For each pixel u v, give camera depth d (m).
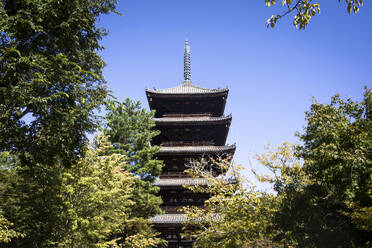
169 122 36.12
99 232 23.02
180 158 34.94
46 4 13.53
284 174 17.86
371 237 14.25
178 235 30.59
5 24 12.55
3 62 12.85
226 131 37.91
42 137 15.14
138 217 28.56
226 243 16.94
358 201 13.27
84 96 16.55
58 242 18.98
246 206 17.08
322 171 13.50
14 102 12.93
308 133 15.88
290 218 15.62
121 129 31.22
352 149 12.86
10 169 22.80
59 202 19.92
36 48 15.66
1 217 16.41
